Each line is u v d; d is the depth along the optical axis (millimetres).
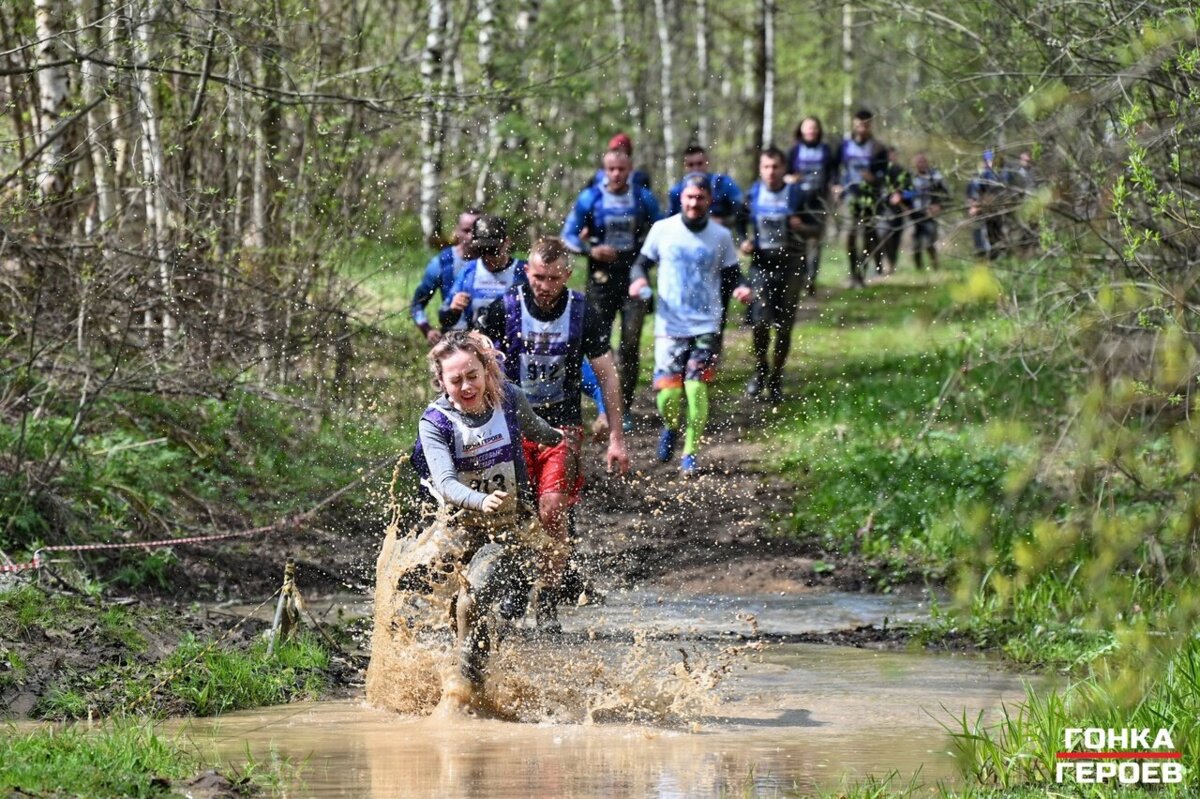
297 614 15461
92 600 16078
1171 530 14008
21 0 21797
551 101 38312
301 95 21906
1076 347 17797
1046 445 19094
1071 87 18984
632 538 22031
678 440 27266
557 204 38031
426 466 14047
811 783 10969
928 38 22062
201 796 10406
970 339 21000
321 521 21391
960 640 16750
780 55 60938
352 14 30484
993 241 20734
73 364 20531
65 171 22094
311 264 23953
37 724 12695
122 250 20219
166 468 20906
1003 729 11781
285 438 22719
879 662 15727
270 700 13828
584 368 17125
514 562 13820
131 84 20344
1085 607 16094
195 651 14656
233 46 20078
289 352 23016
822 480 24375
